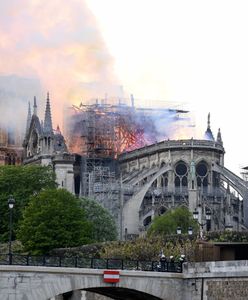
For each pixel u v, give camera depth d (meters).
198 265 89.75
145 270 93.19
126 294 94.94
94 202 198.12
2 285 84.69
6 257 104.81
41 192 178.75
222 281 86.75
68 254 135.62
